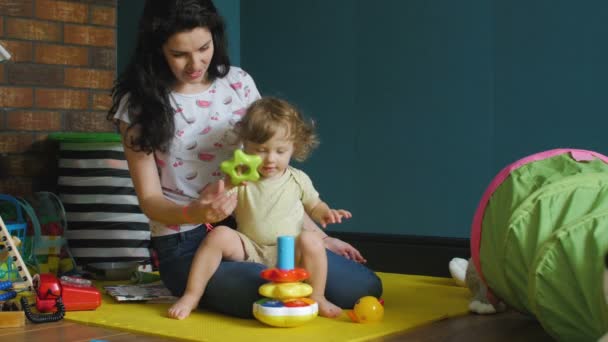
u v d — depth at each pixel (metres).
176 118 1.87
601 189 1.51
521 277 1.50
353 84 2.92
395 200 2.82
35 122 2.88
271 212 1.80
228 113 1.94
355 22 2.91
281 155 1.78
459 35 2.66
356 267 1.84
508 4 2.55
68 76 2.96
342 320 1.67
